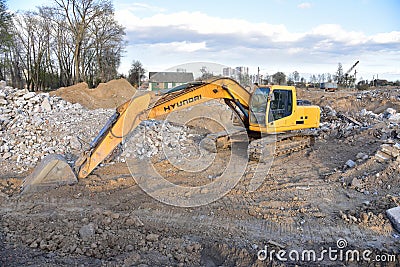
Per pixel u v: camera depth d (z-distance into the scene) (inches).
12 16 1240.8
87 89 1067.9
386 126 509.0
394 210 251.3
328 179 339.6
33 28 1503.4
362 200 287.9
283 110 426.0
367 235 230.7
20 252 194.5
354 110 860.6
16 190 297.1
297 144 456.4
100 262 187.0
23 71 1567.4
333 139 515.2
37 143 418.0
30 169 354.9
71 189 291.9
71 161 377.4
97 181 318.0
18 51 1523.1
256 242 219.1
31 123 459.5
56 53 1555.1
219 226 239.8
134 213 255.8
